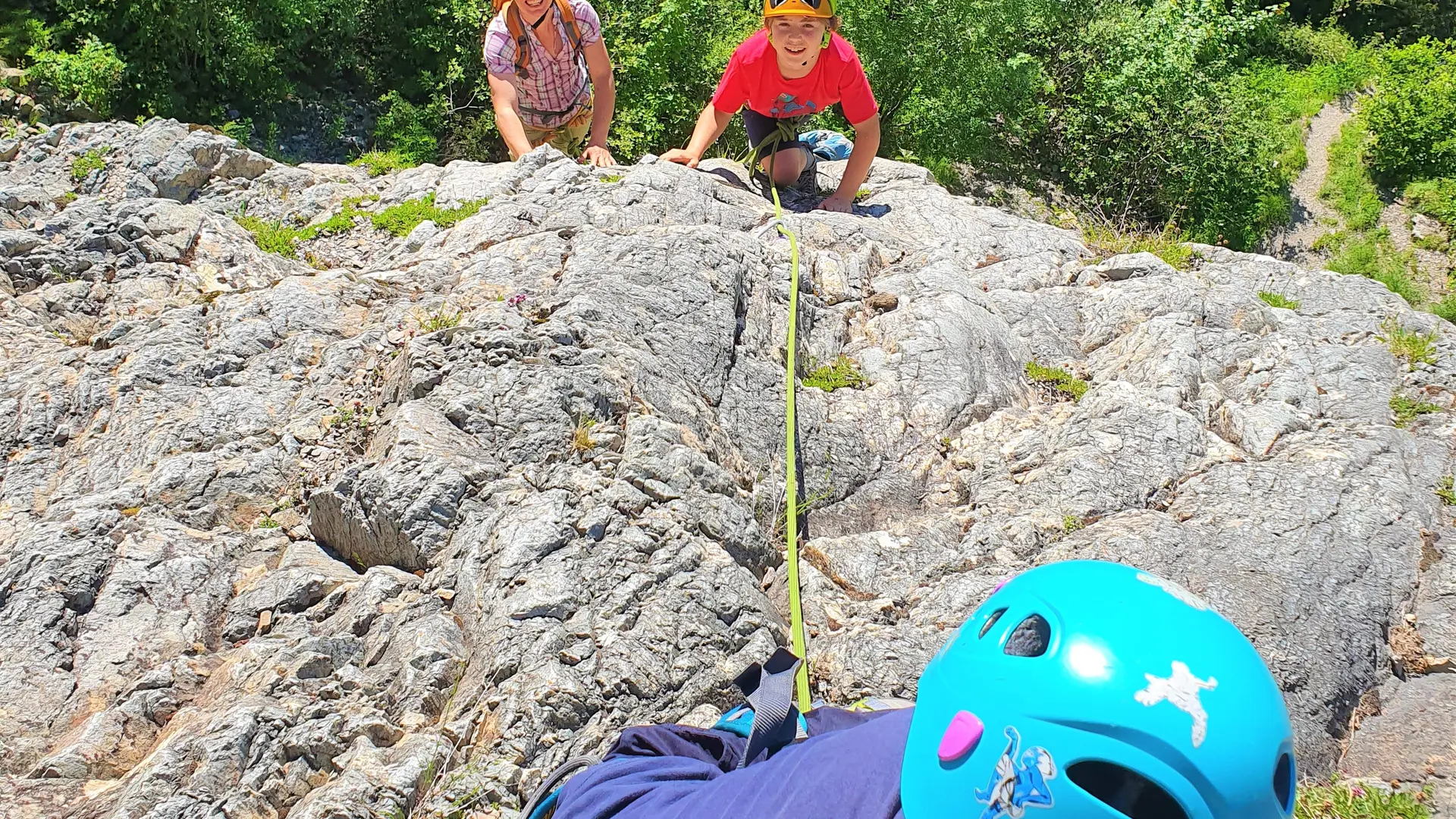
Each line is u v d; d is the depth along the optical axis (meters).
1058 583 1.25
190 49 12.10
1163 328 4.64
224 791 2.54
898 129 14.21
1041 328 4.91
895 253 5.27
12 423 3.79
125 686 2.91
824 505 3.88
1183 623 1.17
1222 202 18.22
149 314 4.36
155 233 4.71
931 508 3.95
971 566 3.52
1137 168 17.23
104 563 3.15
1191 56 17.86
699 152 5.80
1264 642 3.17
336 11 12.96
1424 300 21.77
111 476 3.61
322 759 2.65
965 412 4.28
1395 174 24.72
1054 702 1.14
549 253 4.46
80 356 4.07
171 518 3.39
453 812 2.54
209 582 3.21
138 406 3.80
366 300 4.40
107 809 2.49
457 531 3.18
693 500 3.37
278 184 5.64
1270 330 4.82
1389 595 3.39
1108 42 17.48
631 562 3.09
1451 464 3.90
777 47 5.31
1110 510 3.72
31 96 10.85
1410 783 2.91
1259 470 3.80
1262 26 21.30
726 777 1.42
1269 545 3.47
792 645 3.18
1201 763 1.09
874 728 1.41
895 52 13.63
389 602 3.09
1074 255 5.54
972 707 1.21
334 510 3.33
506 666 2.80
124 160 5.51
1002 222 5.78
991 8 14.06
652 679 2.85
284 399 3.87
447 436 3.39
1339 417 4.21
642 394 3.69
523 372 3.56
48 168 5.54
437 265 4.61
